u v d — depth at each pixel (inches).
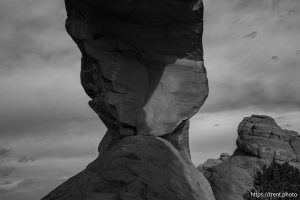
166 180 995.9
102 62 1141.1
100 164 1022.4
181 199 966.4
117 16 1128.2
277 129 1801.2
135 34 1157.7
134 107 1155.9
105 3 1083.9
